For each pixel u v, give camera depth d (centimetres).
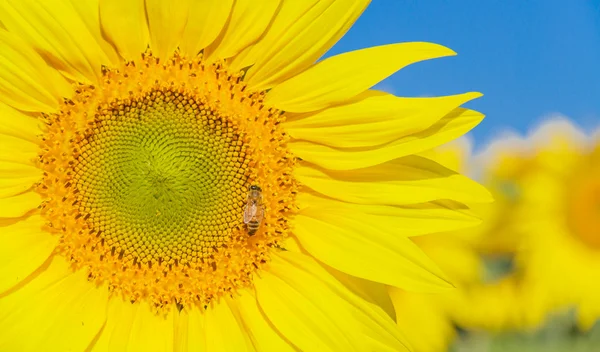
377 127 45
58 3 44
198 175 46
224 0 45
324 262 45
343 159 46
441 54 44
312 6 45
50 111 45
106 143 46
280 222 46
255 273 46
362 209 46
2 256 45
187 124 46
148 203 46
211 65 46
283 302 46
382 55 45
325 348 45
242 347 46
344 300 46
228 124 46
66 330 45
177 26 45
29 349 44
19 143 45
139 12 45
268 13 45
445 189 45
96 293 46
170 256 46
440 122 45
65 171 46
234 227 46
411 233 45
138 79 46
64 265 46
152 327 46
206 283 46
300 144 46
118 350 45
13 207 45
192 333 46
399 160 46
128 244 46
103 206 46
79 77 45
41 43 45
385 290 46
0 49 44
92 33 45
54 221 46
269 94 46
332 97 45
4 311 45
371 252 45
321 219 46
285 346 46
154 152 46
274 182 46
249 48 46
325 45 45
